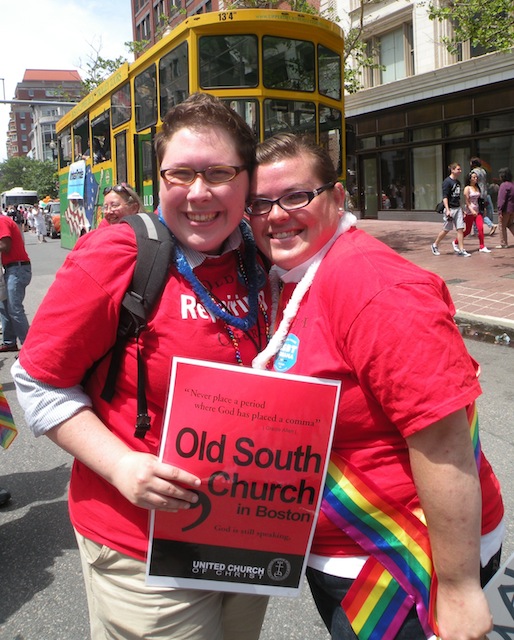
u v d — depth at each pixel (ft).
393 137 70.74
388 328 4.38
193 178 4.99
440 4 59.57
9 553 10.63
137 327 4.95
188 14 103.04
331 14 68.33
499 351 22.00
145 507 4.67
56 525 11.50
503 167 58.65
